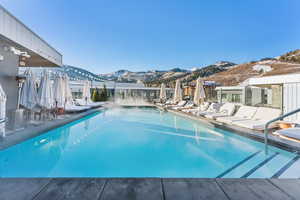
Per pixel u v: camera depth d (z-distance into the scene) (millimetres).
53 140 5031
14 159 3691
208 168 3238
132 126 7082
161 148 4363
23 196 1691
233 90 13609
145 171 3154
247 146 4387
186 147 4422
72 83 20938
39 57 7172
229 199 1688
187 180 2016
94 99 18422
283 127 4828
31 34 6012
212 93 16406
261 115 5664
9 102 5969
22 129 4641
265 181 2020
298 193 1793
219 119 6242
